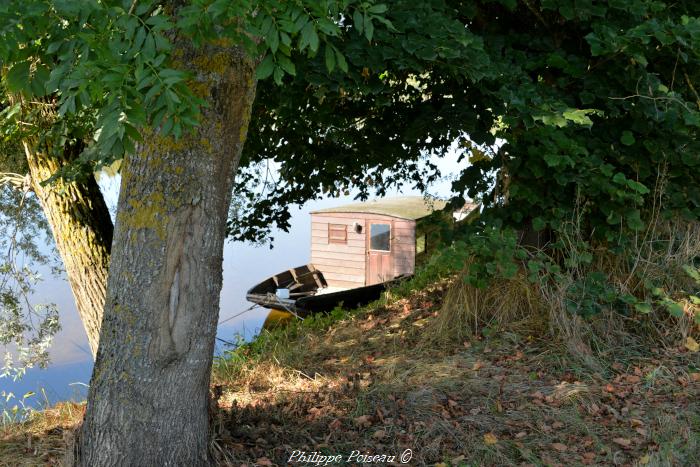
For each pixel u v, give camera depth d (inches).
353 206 706.8
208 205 164.9
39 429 214.7
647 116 262.8
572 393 235.0
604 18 271.1
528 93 253.8
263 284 664.4
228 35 123.8
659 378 251.4
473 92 265.1
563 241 276.1
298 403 231.3
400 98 335.3
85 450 170.9
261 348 330.0
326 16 115.9
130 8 113.7
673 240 301.7
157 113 116.8
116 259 166.7
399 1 227.9
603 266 300.4
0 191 434.9
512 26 299.3
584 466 191.9
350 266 691.4
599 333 281.9
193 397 172.6
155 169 160.1
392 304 390.6
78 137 304.0
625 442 203.8
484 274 274.2
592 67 278.1
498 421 218.7
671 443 199.0
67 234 338.0
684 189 290.7
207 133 159.9
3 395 245.0
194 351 169.3
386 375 258.4
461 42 218.5
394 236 666.2
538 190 275.0
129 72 113.0
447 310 309.4
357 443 204.8
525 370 259.8
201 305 168.4
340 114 345.1
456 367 264.8
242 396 245.4
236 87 160.9
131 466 167.0
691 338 276.4
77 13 108.5
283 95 310.8
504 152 274.8
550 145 251.0
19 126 304.8
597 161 263.9
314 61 225.1
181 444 171.3
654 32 239.8
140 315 164.1
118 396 166.6
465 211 367.6
